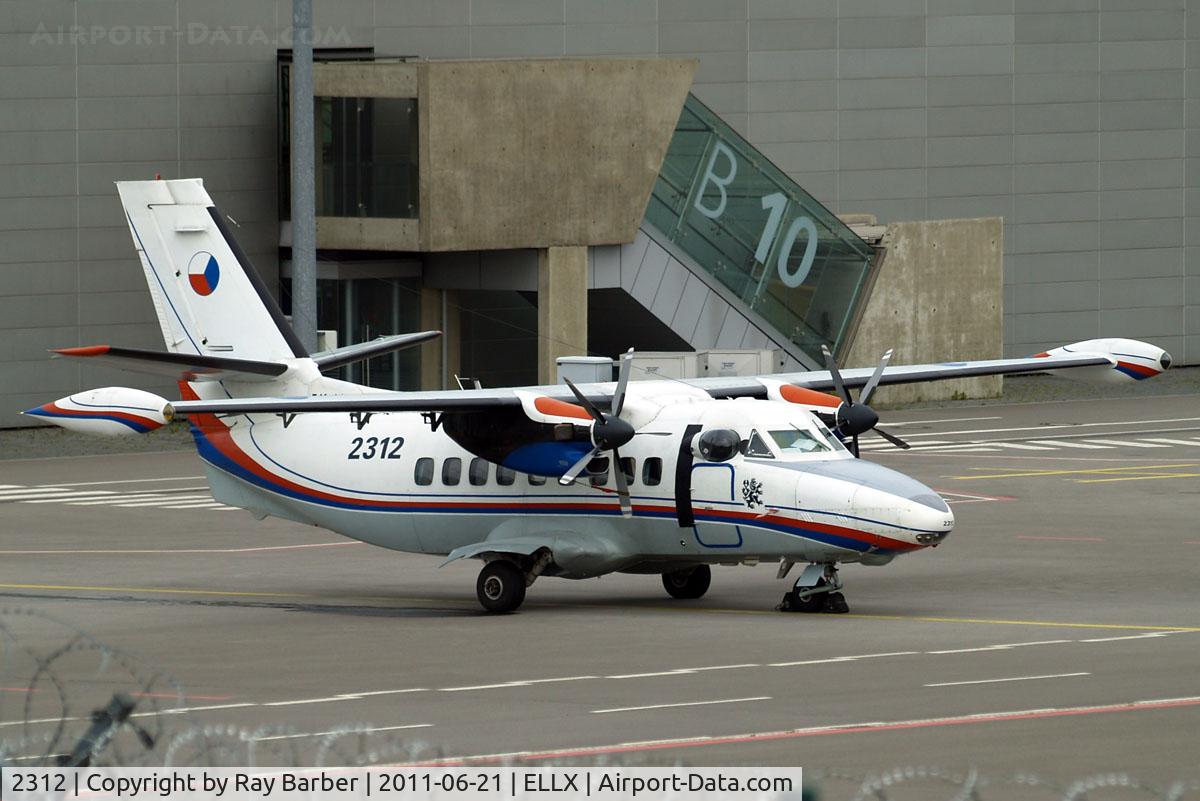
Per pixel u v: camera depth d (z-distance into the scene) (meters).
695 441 103.38
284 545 140.88
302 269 167.25
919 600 106.88
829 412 109.25
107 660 87.62
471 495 111.19
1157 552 126.50
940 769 60.56
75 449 199.75
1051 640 89.38
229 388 118.69
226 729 69.38
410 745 65.75
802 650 87.19
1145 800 56.56
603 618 102.00
